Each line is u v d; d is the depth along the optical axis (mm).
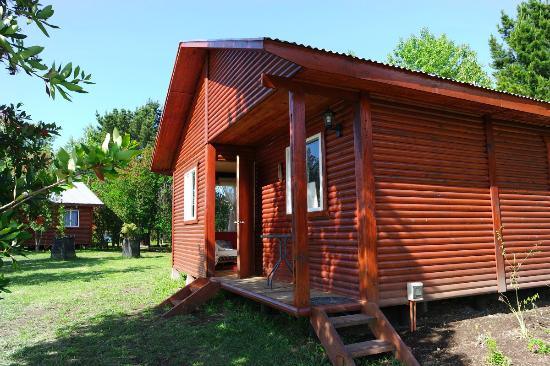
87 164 1840
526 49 22688
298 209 4949
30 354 5129
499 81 24250
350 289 5590
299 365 4523
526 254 6875
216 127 8328
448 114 6367
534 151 7332
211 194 8828
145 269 14086
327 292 6070
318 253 6418
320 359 4688
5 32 1870
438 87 5547
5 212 1869
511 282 6594
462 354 4691
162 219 25094
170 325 6336
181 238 11328
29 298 8688
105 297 8750
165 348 5266
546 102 6492
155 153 12422
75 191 25625
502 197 6785
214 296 7637
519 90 21969
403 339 5199
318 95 5742
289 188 7738
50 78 2023
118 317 6977
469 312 6391
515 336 5238
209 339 5543
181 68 9555
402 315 5707
